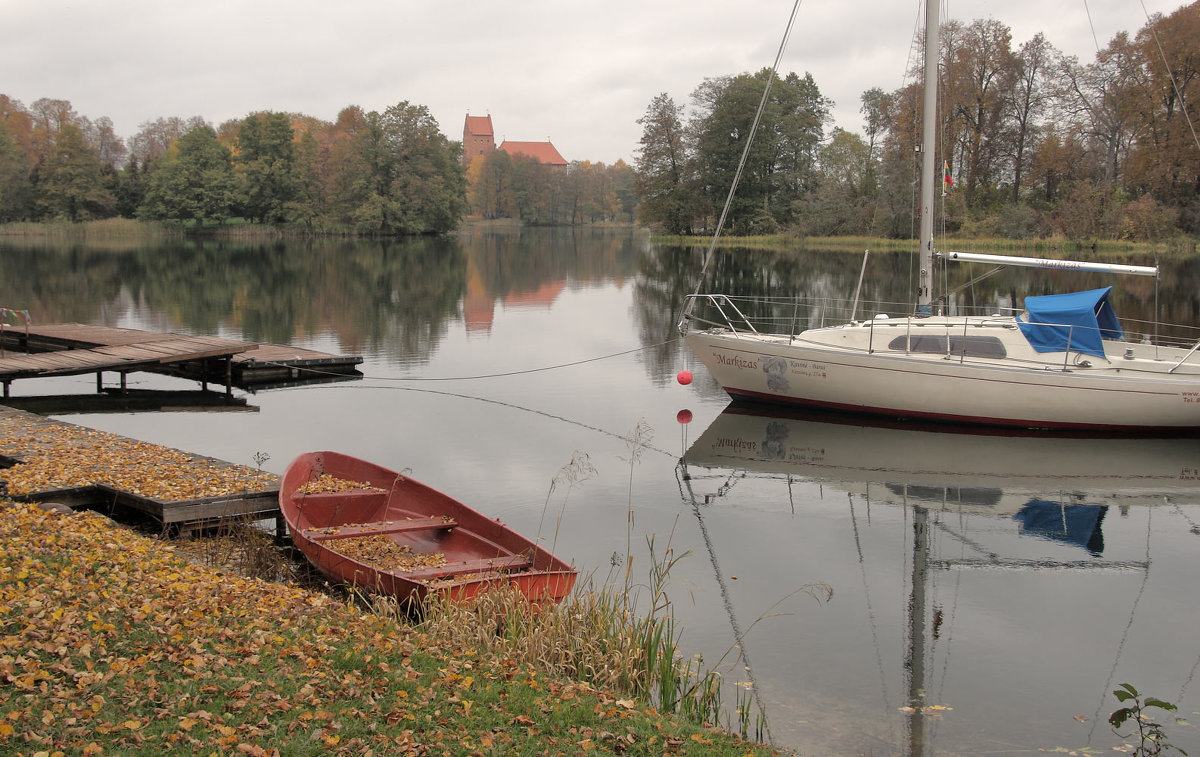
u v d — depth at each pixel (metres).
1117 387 16.33
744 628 8.84
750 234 78.94
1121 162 56.94
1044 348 17.14
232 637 6.47
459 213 99.12
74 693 5.34
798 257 59.72
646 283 45.00
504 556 8.97
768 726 6.98
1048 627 9.01
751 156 77.19
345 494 10.34
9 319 30.17
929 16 18.03
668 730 6.09
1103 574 10.42
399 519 10.25
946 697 7.57
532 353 25.23
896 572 10.41
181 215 90.56
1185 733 7.06
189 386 21.05
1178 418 16.47
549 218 148.00
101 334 23.81
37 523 8.98
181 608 6.91
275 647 6.42
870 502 13.04
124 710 5.24
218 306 34.81
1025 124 61.53
